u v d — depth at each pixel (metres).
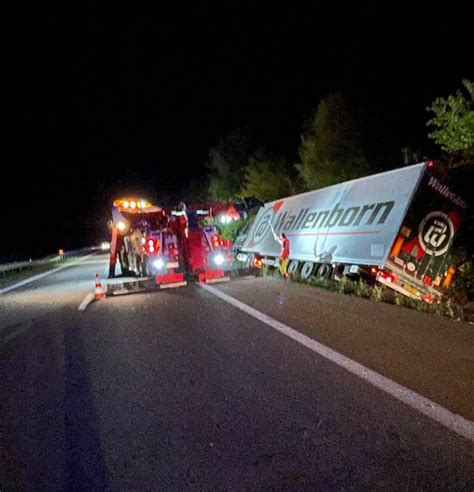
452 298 10.83
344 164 21.64
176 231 15.96
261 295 11.80
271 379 5.62
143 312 10.80
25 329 10.08
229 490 3.43
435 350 6.17
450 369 5.44
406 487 3.30
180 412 4.86
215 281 15.20
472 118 11.08
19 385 6.17
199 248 15.60
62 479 3.75
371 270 11.59
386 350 6.34
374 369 5.64
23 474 3.87
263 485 3.45
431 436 3.97
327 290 11.81
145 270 17.31
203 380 5.77
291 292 11.93
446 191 11.29
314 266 14.41
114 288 14.24
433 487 3.29
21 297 16.33
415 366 5.63
